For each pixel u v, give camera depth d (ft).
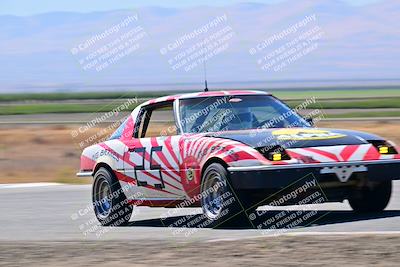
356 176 47.44
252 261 36.91
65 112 324.19
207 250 40.16
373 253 37.40
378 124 174.70
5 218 59.88
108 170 56.34
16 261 39.81
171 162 51.52
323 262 36.06
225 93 53.78
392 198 60.80
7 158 131.85
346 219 49.90
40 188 82.23
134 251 41.04
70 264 38.32
